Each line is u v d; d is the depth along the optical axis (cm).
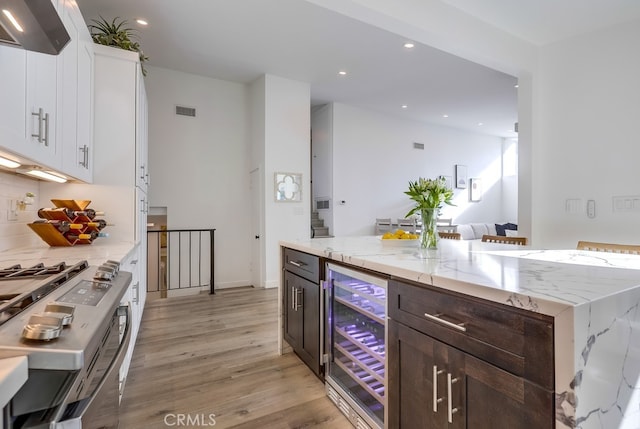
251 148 504
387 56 411
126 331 115
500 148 882
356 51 397
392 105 619
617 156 283
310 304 208
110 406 96
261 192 469
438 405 112
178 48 388
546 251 186
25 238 221
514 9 270
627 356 91
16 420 59
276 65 436
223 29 346
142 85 305
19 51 123
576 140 306
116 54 263
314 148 675
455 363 106
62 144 177
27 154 131
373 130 668
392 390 135
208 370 223
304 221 492
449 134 784
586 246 202
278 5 305
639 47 273
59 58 171
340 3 222
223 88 489
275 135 470
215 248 483
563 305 76
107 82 260
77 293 96
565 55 313
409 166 719
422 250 186
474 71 457
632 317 93
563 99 314
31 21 88
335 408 182
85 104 227
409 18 245
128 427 165
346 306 190
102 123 258
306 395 194
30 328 60
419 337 121
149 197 439
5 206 195
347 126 635
